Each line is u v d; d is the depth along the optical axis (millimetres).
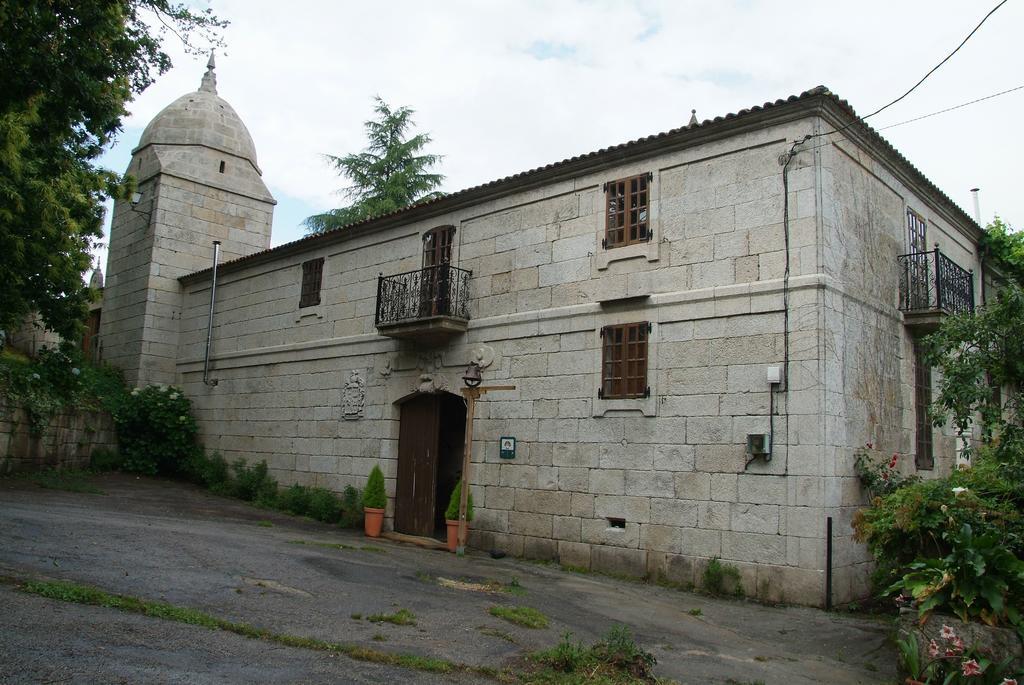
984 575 6223
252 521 14648
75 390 19109
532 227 13438
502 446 13094
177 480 20453
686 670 6520
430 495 14617
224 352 20500
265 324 19312
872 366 11008
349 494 15898
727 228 10953
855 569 9914
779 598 9664
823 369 9797
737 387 10477
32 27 8430
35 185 12789
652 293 11578
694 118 12789
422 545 13766
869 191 11555
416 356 15094
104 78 10391
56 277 15531
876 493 10070
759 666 6898
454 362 14273
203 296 21656
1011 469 7406
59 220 13695
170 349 22219
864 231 11250
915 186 13055
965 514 6973
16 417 16625
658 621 8461
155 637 5523
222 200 23766
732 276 10805
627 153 12102
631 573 11141
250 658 5328
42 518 10305
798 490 9727
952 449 13430
